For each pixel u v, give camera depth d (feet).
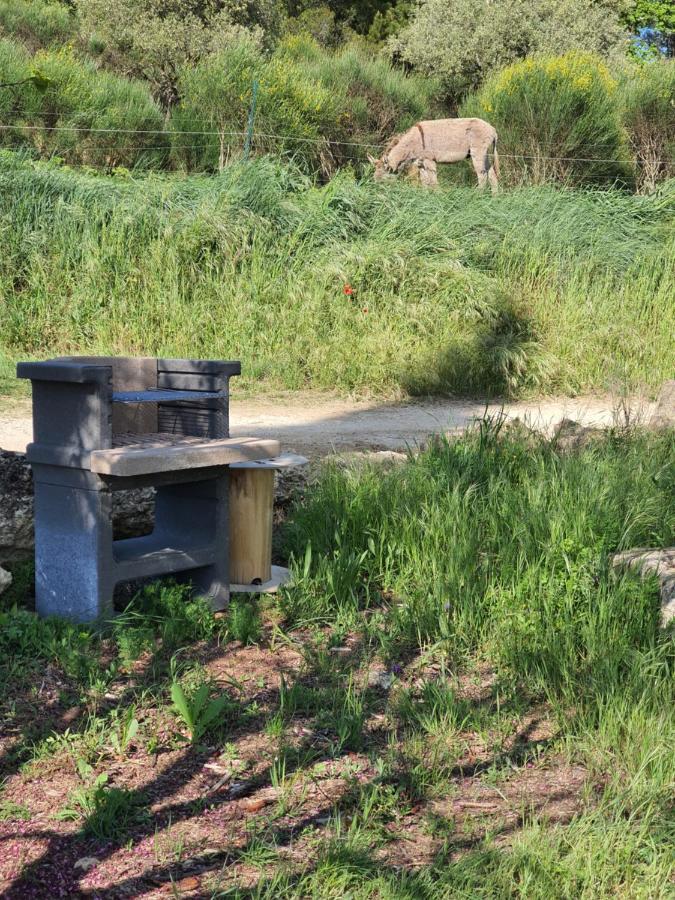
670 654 12.25
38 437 13.85
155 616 13.93
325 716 11.51
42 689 11.94
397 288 40.24
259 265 40.09
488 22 89.71
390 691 12.30
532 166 58.44
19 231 39.52
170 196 42.34
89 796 9.69
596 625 13.16
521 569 14.99
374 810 9.57
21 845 9.02
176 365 15.25
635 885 8.29
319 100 59.93
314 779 10.21
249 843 9.09
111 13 78.79
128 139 56.59
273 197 42.91
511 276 41.52
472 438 21.63
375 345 37.17
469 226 43.70
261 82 56.39
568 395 36.45
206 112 56.80
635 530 16.96
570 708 11.63
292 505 19.02
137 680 12.36
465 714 11.51
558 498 17.17
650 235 45.16
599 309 39.73
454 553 15.43
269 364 36.86
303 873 8.56
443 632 13.64
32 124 55.47
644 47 116.67
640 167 62.59
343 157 62.03
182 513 15.25
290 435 27.63
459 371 36.73
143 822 9.45
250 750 10.80
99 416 13.16
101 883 8.51
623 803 9.53
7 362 35.63
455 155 54.70
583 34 92.53
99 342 37.22
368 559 16.35
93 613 13.56
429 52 90.63
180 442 14.51
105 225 40.40
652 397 34.81
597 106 58.44
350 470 19.80
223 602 14.99
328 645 13.66
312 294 39.22
